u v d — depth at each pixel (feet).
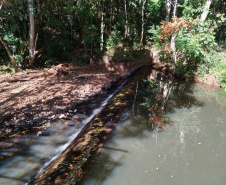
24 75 19.51
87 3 30.73
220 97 17.25
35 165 8.63
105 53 31.83
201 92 18.65
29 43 23.38
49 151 9.65
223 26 35.53
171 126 11.86
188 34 22.86
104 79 21.88
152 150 9.38
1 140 10.38
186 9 28.50
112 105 15.01
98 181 7.38
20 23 29.19
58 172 7.89
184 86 20.51
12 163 8.69
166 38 30.58
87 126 11.84
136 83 21.25
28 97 15.20
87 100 15.89
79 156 8.89
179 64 24.99
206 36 22.48
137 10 44.70
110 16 40.57
